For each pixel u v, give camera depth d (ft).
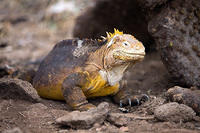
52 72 28.22
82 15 56.85
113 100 30.40
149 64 45.93
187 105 24.30
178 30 28.58
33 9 94.12
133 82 37.29
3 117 24.21
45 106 26.53
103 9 54.08
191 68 28.22
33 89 28.25
